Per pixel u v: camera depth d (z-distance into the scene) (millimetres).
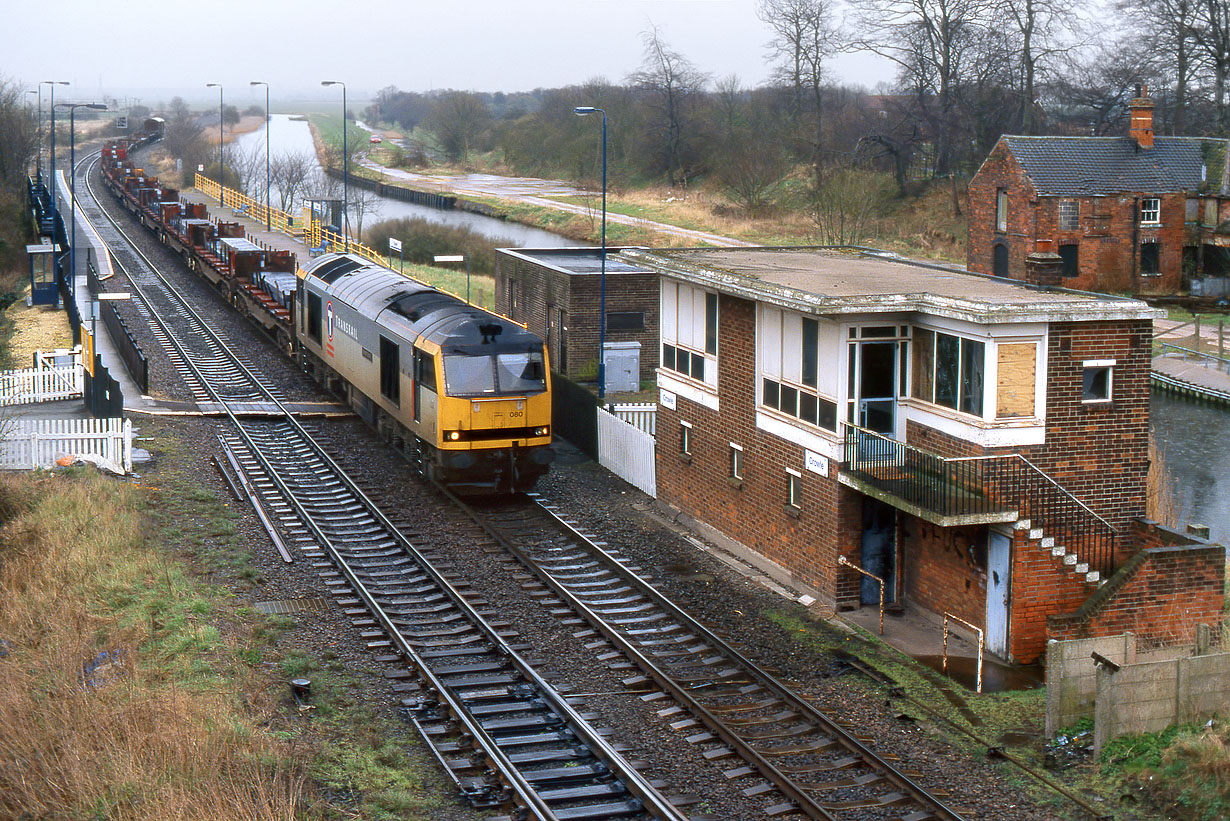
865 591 19938
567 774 13711
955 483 17547
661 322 25391
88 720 13609
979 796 13461
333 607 19141
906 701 16188
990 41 75375
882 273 22156
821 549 20078
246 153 136000
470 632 18516
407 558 21891
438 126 151000
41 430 26750
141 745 12938
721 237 75062
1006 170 51969
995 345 17609
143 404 32375
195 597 18484
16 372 32531
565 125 119562
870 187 70562
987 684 16938
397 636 17672
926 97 79812
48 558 19656
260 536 22500
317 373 35656
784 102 103500
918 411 19375
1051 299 18344
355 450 29266
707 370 23516
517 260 41594
